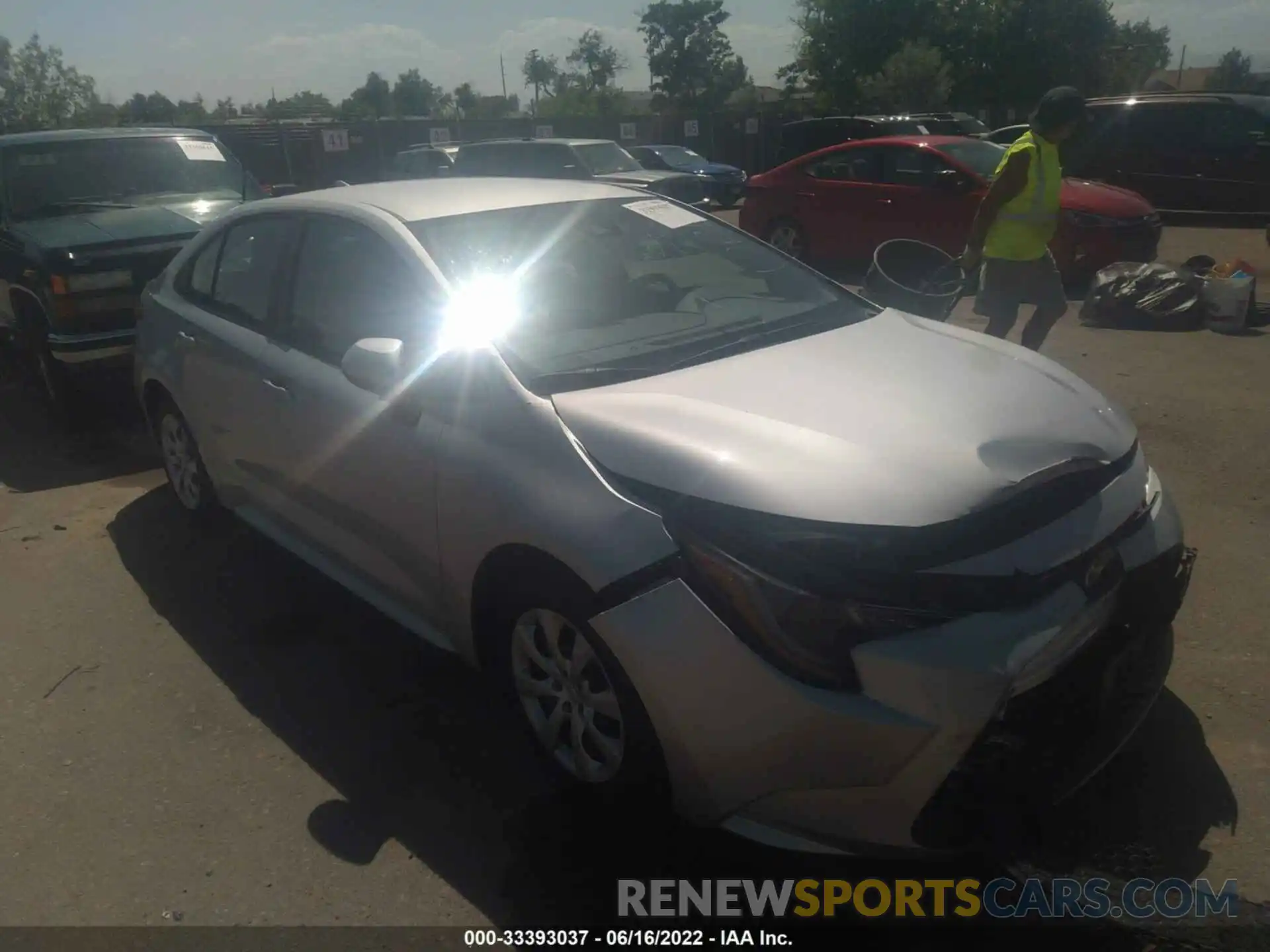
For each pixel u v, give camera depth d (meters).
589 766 2.93
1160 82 43.66
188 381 4.60
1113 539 2.70
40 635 4.23
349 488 3.61
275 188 8.88
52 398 7.00
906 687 2.33
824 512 2.43
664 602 2.50
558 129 32.78
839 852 2.50
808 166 12.39
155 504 5.55
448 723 3.54
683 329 3.53
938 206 11.06
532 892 2.80
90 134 8.07
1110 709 2.76
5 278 6.97
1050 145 5.87
